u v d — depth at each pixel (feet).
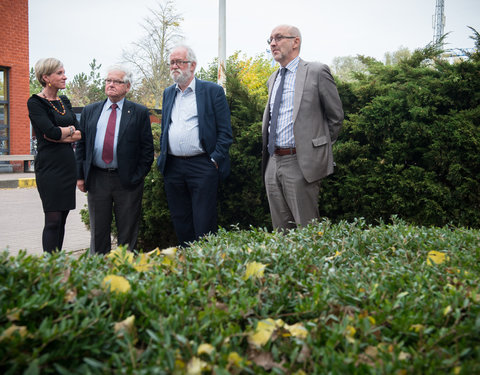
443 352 4.56
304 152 13.91
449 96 15.16
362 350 4.80
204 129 15.33
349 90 16.80
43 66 14.71
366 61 17.58
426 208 14.52
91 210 16.02
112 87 15.46
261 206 17.21
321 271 6.97
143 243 19.39
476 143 14.06
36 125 14.23
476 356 4.47
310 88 14.01
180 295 5.64
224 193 17.44
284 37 14.26
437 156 14.49
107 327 4.81
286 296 6.00
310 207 14.32
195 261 7.41
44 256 7.14
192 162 15.53
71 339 4.47
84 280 5.97
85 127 15.94
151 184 17.95
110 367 4.38
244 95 17.74
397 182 14.89
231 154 16.66
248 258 7.39
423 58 16.58
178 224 16.34
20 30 58.29
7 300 5.23
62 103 15.30
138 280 6.12
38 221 28.45
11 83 58.34
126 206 15.81
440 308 5.45
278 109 14.42
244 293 5.85
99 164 15.61
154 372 4.01
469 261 7.47
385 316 5.25
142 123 15.85
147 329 4.83
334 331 4.73
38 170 14.71
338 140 16.28
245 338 5.06
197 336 4.80
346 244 8.57
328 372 4.20
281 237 9.28
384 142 15.34
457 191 14.46
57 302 5.11
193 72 15.74
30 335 4.44
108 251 16.17
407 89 15.46
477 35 15.83
